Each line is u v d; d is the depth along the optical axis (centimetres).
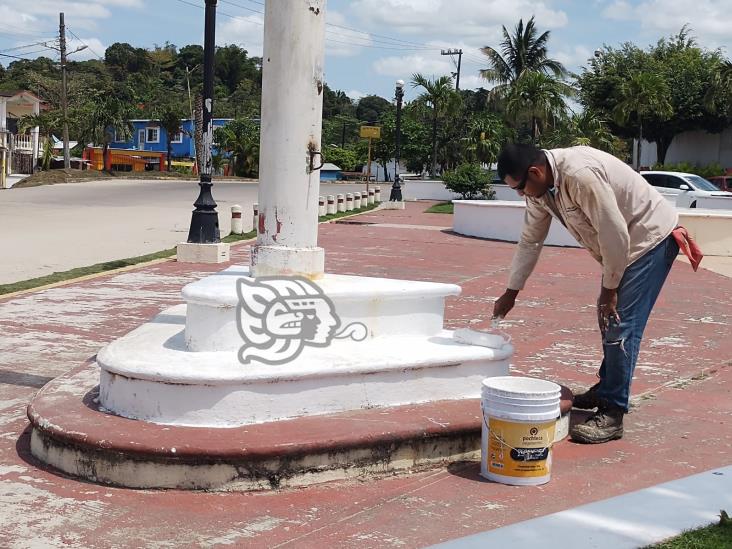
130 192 3484
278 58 506
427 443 438
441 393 482
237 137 6253
